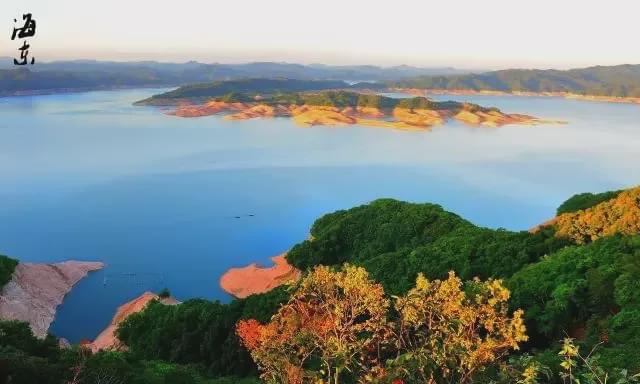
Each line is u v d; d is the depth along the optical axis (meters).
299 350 21.31
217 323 43.41
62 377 25.00
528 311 32.56
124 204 120.94
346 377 19.69
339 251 68.56
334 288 24.19
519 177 151.25
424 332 20.12
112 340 59.56
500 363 17.50
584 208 60.31
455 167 165.25
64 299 73.88
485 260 47.47
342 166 165.38
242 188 136.38
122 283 79.94
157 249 94.69
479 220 111.50
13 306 63.12
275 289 45.56
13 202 119.75
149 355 45.47
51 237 98.62
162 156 179.12
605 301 30.95
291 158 178.25
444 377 17.41
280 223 110.31
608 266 33.09
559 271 35.88
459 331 18.34
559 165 170.00
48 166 158.62
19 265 72.56
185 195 129.38
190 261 89.81
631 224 44.56
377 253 63.16
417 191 134.75
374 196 130.50
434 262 48.44
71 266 82.50
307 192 133.50
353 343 19.86
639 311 27.55
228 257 92.06
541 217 113.50
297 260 69.38
